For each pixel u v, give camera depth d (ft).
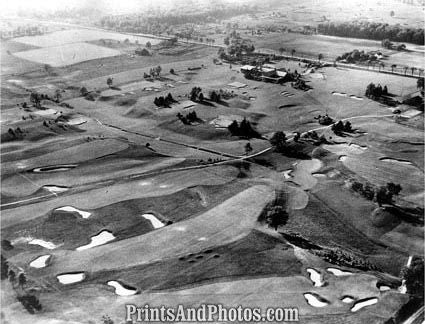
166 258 492.54
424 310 434.30
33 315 412.57
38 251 509.76
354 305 431.84
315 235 540.93
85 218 570.87
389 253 517.96
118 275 467.11
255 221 558.15
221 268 475.72
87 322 402.72
